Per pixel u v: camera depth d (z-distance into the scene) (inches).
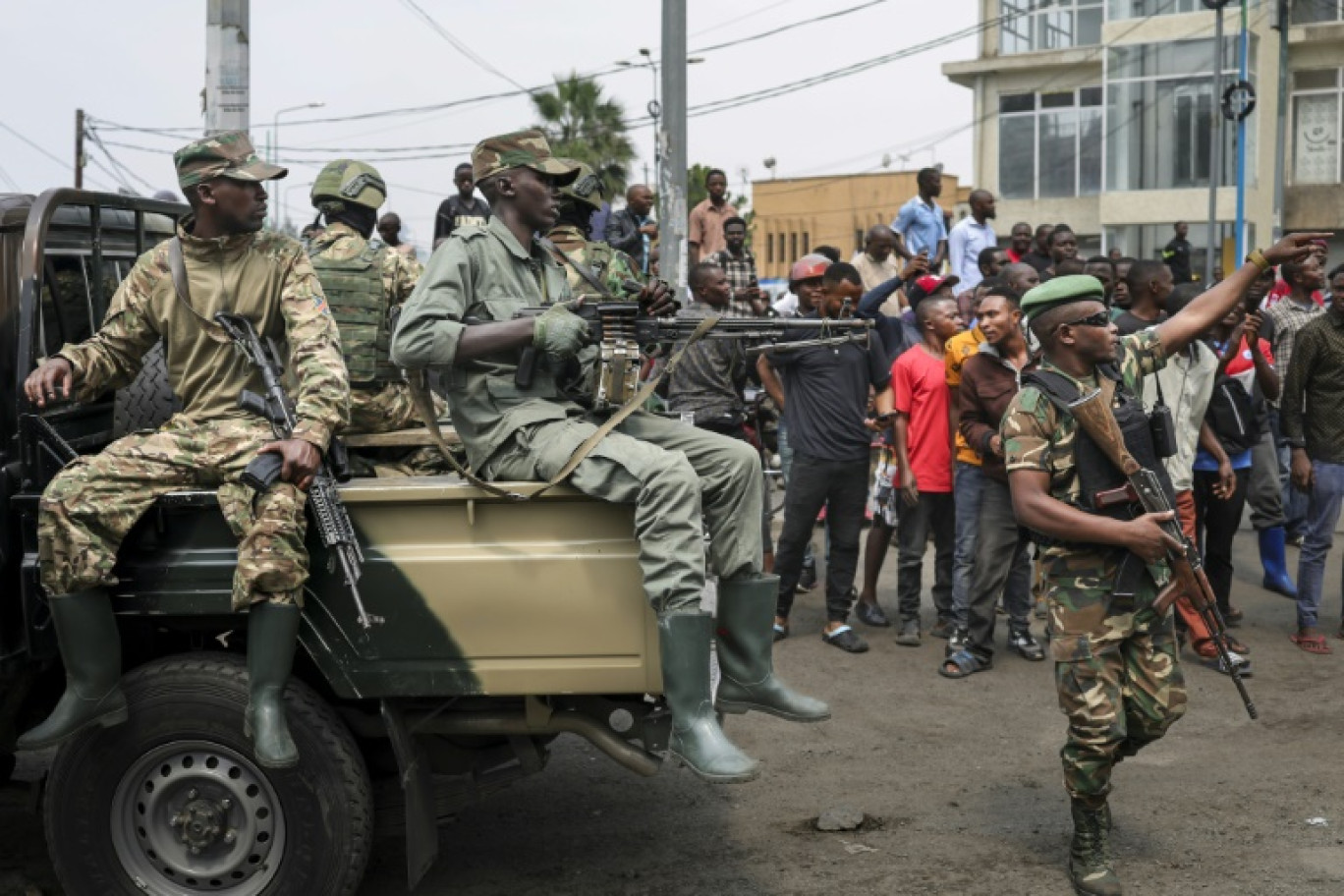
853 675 286.8
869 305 347.3
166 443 165.9
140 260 175.3
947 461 302.2
